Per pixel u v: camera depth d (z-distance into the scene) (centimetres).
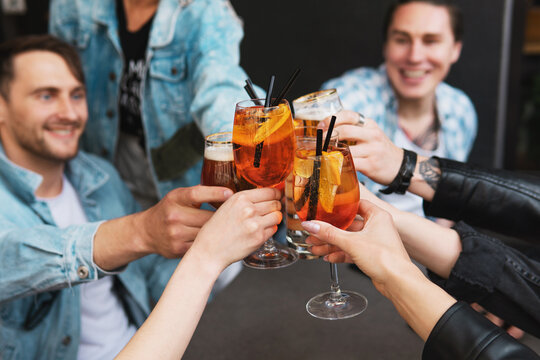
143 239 104
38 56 130
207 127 129
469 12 222
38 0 253
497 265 95
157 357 79
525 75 282
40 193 135
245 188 98
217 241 86
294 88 247
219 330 117
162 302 83
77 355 129
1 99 130
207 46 143
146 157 170
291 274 139
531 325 95
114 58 163
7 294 112
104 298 135
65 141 135
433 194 110
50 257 108
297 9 237
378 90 203
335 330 115
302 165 87
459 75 230
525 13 220
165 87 155
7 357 122
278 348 111
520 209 105
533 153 292
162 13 150
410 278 81
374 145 108
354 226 98
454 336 77
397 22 195
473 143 236
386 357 106
